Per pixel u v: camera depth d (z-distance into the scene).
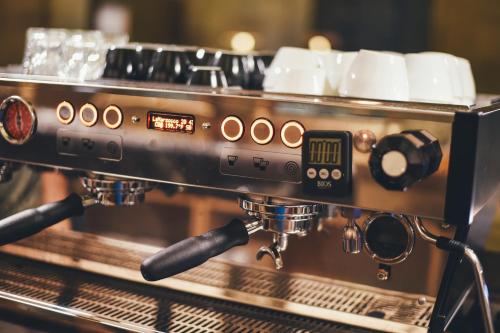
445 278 0.87
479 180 0.78
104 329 0.93
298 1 2.79
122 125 0.92
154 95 0.89
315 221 0.98
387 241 0.86
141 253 1.10
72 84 0.94
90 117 0.94
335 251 0.98
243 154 0.85
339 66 1.03
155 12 2.99
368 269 0.96
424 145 0.74
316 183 0.81
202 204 1.05
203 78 1.03
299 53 1.05
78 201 1.02
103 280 1.10
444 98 0.99
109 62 1.11
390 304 0.95
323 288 0.99
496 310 1.10
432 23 2.52
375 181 0.79
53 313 0.97
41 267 1.15
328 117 0.80
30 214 0.97
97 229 1.13
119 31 2.91
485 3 2.45
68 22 2.78
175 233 1.08
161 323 0.94
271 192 0.84
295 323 0.97
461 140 0.74
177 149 0.89
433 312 0.89
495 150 0.87
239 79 1.10
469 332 1.03
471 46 2.50
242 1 2.91
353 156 0.80
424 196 0.77
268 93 0.90
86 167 0.95
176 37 3.05
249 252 1.03
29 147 0.99
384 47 2.61
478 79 2.52
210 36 3.00
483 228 1.09
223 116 0.86
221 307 1.01
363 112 0.78
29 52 1.15
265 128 0.83
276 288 1.01
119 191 1.00
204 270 1.05
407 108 0.77
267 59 1.19
